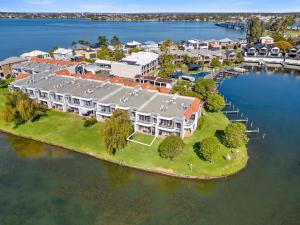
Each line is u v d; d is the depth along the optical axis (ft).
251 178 222.89
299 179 223.51
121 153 246.47
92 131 282.97
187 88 388.78
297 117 343.67
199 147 251.60
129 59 511.40
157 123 265.13
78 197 201.26
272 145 274.36
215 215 186.50
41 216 184.14
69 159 244.83
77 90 329.31
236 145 242.58
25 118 290.97
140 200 199.11
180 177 219.61
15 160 244.83
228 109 363.97
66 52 631.15
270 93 435.94
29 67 465.88
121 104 288.10
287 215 187.32
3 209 189.78
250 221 181.88
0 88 411.95
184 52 627.46
